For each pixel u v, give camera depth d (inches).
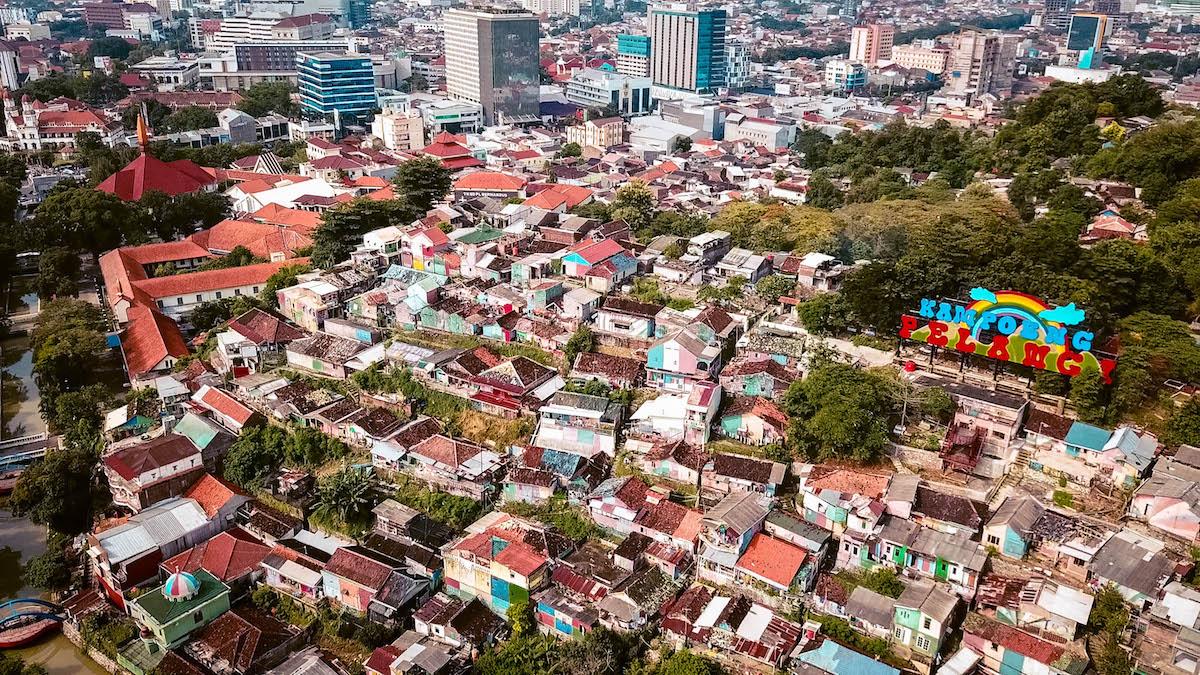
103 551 3230.8
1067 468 3093.0
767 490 3191.4
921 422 3371.1
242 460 3750.0
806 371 3627.0
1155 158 4943.4
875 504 2920.8
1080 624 2534.5
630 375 3779.5
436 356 4008.4
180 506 3506.4
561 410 3599.9
